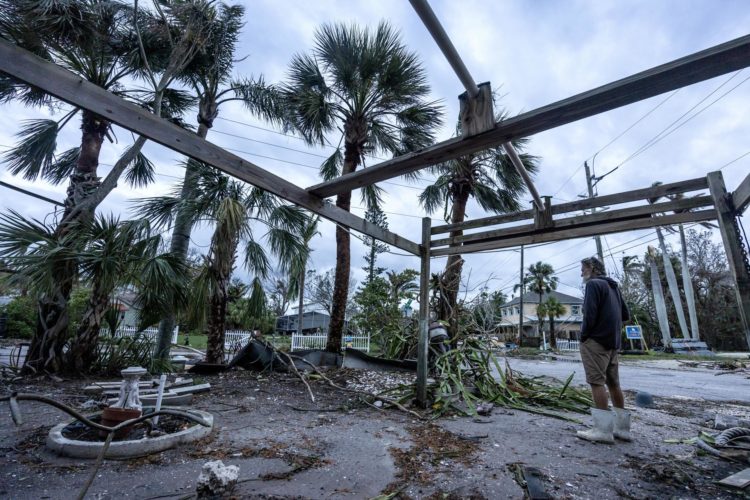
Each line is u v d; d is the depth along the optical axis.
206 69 7.79
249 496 1.88
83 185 5.90
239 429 3.14
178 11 6.79
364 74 8.48
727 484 2.05
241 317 17.11
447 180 9.84
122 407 2.78
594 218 3.10
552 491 1.99
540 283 30.61
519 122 2.15
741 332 29.50
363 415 3.80
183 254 7.13
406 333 7.95
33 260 4.77
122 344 6.16
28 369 5.25
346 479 2.13
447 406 4.03
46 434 2.86
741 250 2.12
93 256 5.25
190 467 2.27
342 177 2.95
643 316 32.03
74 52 5.94
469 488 2.03
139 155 8.20
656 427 3.47
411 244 4.17
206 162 2.27
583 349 3.09
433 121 9.20
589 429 3.30
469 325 6.35
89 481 1.48
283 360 6.41
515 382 5.10
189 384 5.15
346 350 7.32
